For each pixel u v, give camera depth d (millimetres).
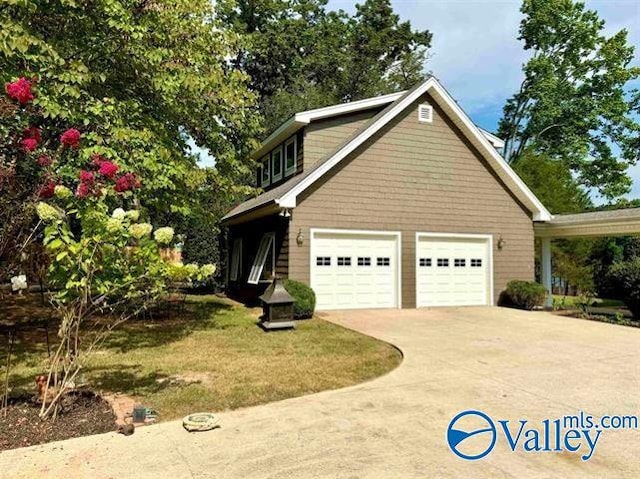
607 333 9125
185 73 8547
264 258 13383
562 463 3430
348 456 3518
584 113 27094
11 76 6391
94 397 4879
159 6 8750
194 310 12523
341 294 12188
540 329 9508
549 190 18312
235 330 9234
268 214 12781
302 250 11680
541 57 27359
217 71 9352
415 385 5406
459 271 13469
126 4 8188
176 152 8680
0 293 8258
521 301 13070
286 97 23938
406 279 12781
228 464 3398
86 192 4398
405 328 9445
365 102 13945
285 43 27703
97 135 7281
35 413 4410
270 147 16281
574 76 27609
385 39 31781
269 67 27969
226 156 10531
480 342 8000
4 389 5137
